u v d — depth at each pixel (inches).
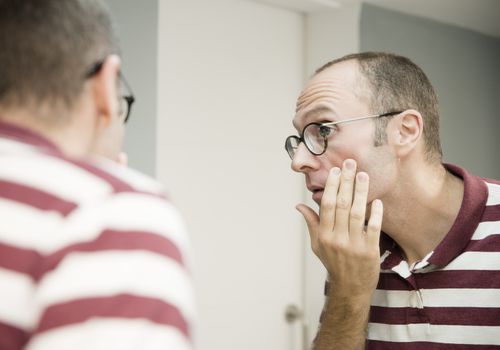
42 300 17.8
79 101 22.1
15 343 17.9
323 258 43.4
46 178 19.4
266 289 88.4
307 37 94.3
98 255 18.3
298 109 43.2
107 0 64.6
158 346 17.5
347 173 41.1
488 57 115.0
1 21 21.2
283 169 90.9
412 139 41.0
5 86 21.1
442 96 104.7
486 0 92.6
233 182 84.1
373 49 91.8
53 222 18.6
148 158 68.5
